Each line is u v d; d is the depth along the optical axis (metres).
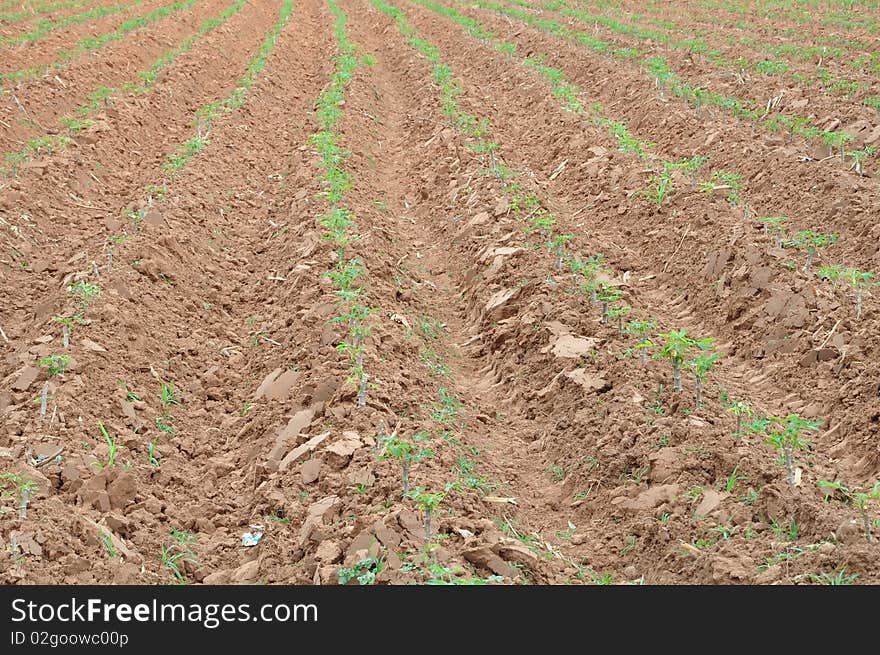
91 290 7.94
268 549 5.43
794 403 7.04
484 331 8.46
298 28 27.44
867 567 4.63
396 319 8.19
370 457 5.83
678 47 18.64
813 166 10.39
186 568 5.34
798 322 7.61
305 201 11.05
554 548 5.50
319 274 8.80
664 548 5.23
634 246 10.21
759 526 5.12
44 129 14.02
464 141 13.27
